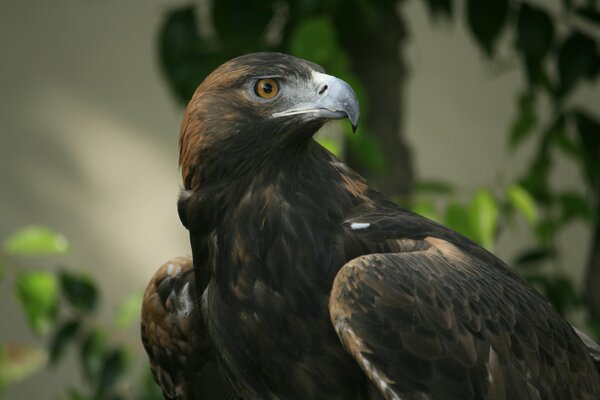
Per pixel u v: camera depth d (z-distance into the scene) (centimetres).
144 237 1423
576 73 863
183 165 577
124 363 891
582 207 953
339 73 752
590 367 576
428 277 531
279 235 558
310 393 566
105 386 888
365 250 556
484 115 1445
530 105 966
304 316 557
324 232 558
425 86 1434
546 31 848
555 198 961
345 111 551
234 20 811
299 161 564
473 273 545
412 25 1420
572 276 1474
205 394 646
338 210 563
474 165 1448
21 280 849
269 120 556
